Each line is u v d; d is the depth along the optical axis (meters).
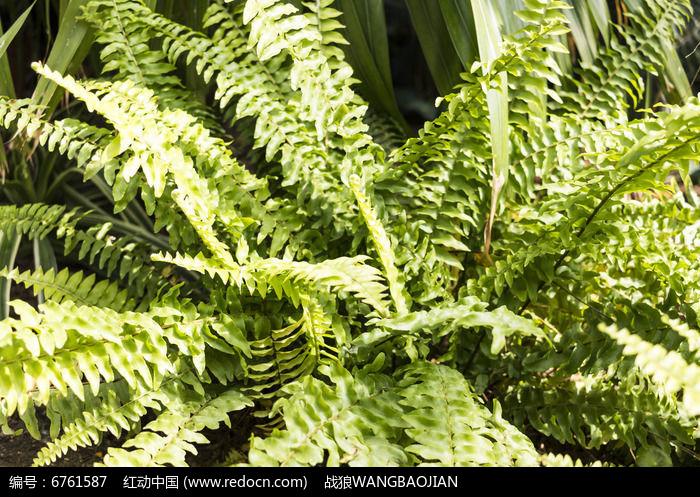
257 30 1.81
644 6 2.25
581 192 1.77
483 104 1.79
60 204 2.70
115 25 1.98
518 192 1.98
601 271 2.02
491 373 1.88
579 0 2.18
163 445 1.41
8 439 1.84
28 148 2.35
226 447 1.81
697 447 1.79
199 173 1.78
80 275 1.86
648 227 1.90
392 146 2.32
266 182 1.88
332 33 2.02
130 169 1.50
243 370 1.72
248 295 1.83
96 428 1.54
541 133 1.96
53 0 2.59
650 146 1.62
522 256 1.80
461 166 1.90
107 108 1.52
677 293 1.81
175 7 2.32
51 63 1.96
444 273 1.95
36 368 1.33
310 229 1.92
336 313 1.74
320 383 1.48
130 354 1.44
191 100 2.10
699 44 2.33
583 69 2.20
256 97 1.95
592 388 1.78
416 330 1.55
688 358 1.65
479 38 1.82
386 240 1.64
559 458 1.40
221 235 1.89
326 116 1.93
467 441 1.38
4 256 2.04
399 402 1.49
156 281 1.95
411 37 4.27
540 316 2.03
